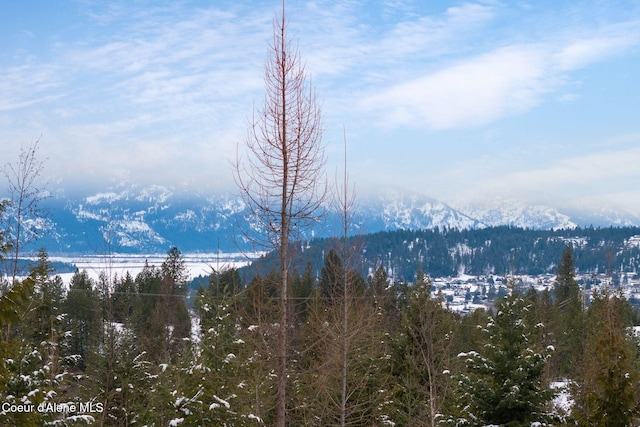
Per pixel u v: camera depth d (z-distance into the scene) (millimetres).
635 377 14461
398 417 20812
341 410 15516
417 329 20281
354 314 16547
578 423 14953
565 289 52781
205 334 16156
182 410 13789
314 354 17078
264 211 10914
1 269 12484
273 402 15344
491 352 15797
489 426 14922
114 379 19406
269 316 12031
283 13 11188
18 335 15297
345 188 14125
